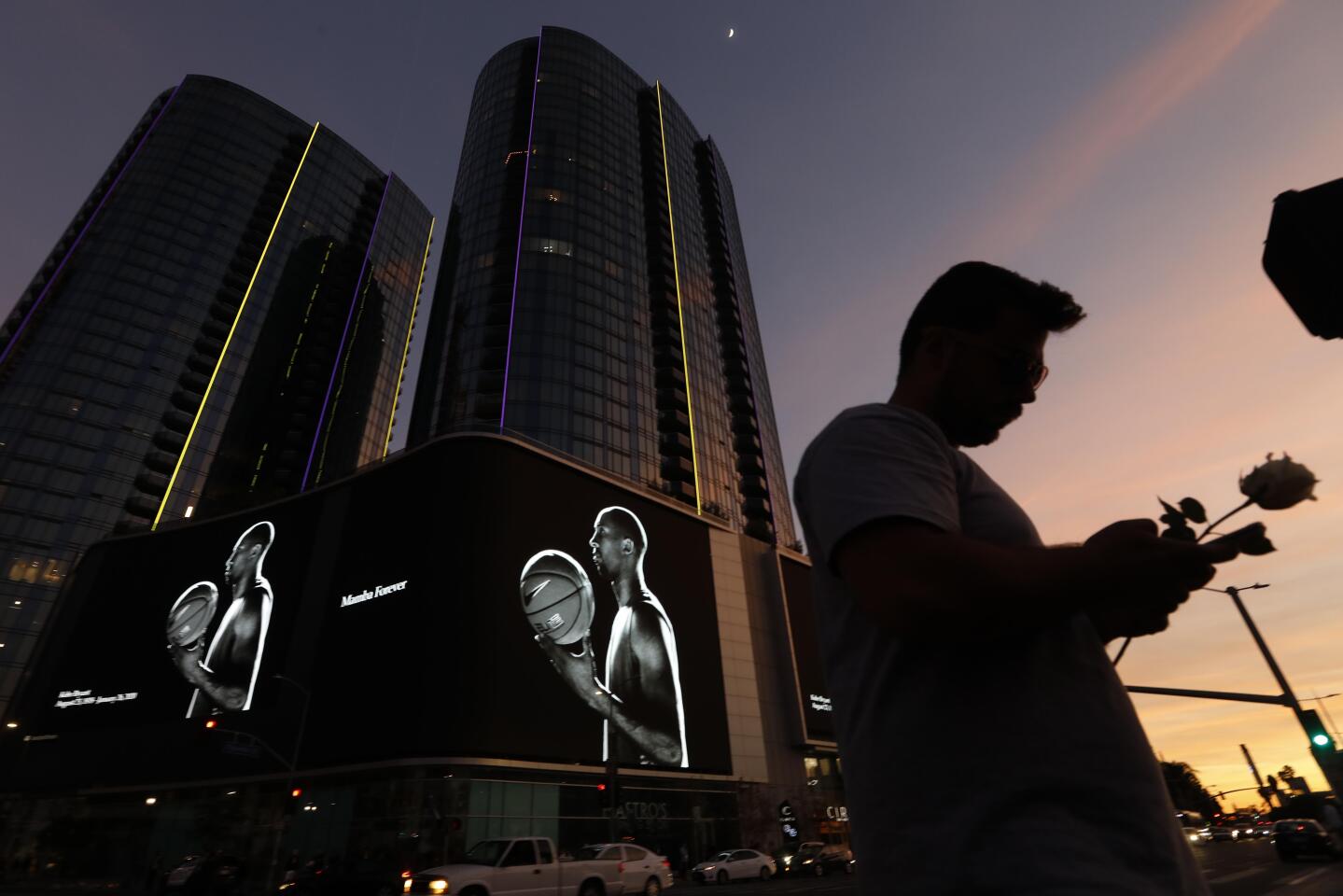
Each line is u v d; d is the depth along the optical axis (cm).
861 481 94
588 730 3575
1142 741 90
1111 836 77
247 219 9569
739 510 7038
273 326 9206
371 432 10138
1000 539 103
